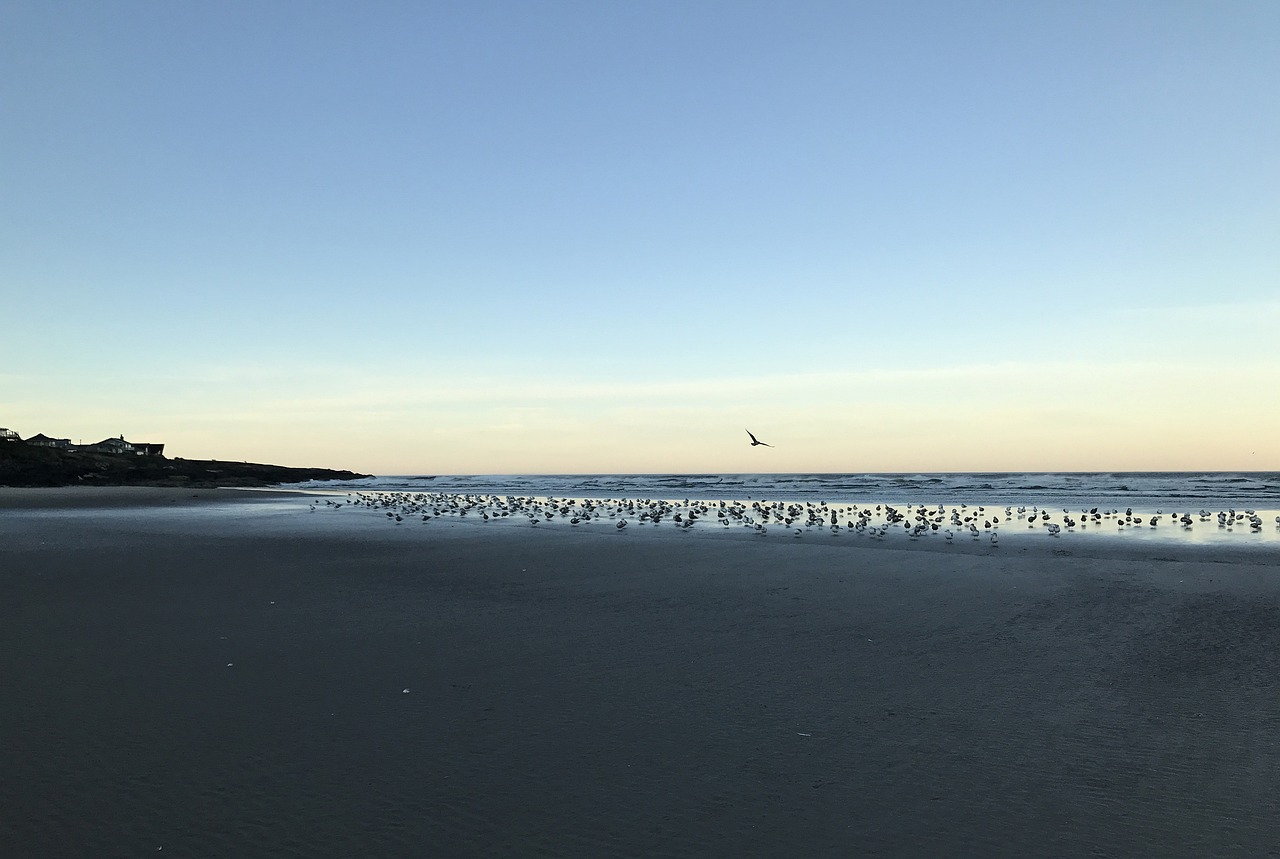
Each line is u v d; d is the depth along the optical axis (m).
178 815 6.53
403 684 10.15
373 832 6.29
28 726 8.51
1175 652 11.69
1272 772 7.41
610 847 6.08
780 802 6.84
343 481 159.62
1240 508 42.03
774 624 13.73
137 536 29.41
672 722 8.80
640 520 36.38
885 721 8.83
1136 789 7.08
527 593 16.86
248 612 14.74
